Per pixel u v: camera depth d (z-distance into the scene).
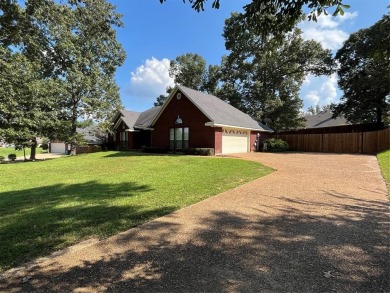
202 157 15.75
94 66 25.58
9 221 4.70
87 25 14.93
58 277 2.86
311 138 24.48
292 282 2.68
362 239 3.76
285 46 29.80
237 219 4.74
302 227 4.28
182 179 8.61
